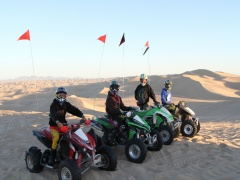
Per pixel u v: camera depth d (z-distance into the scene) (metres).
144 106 9.50
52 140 6.82
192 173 7.07
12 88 117.75
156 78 87.69
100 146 6.86
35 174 7.04
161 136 8.65
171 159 8.12
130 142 7.76
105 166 6.89
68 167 5.97
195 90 63.78
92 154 6.25
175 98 50.03
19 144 10.27
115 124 8.23
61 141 6.41
